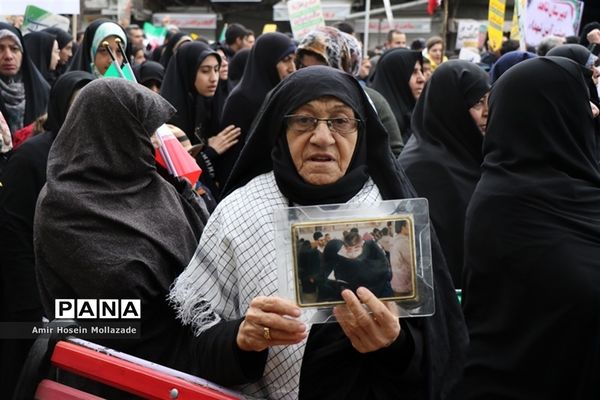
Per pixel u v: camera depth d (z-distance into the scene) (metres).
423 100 3.77
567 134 2.25
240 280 2.03
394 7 15.59
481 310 2.26
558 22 7.51
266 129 2.14
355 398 1.99
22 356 3.34
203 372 2.02
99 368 1.98
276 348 2.00
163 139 2.91
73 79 3.47
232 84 6.34
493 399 2.16
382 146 2.13
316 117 2.00
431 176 3.52
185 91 5.12
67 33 7.37
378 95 4.41
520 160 2.26
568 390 2.08
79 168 2.39
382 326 1.79
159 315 2.37
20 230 3.32
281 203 2.07
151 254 2.36
